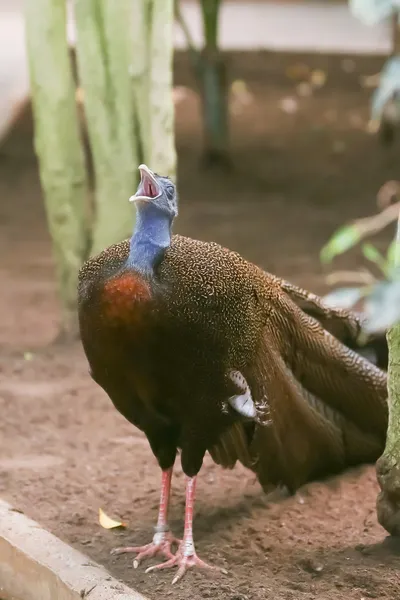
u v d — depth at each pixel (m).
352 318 8.98
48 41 11.57
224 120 22.27
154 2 10.44
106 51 11.35
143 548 7.46
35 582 6.98
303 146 24.05
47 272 16.23
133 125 11.59
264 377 7.51
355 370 8.45
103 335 6.54
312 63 30.66
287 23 38.25
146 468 9.03
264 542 7.66
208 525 7.96
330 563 7.26
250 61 30.67
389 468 7.38
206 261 6.89
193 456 7.20
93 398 10.62
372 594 6.80
